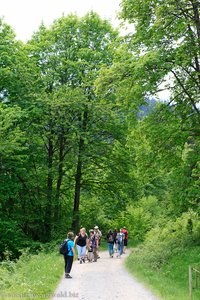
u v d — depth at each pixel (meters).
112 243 25.94
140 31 19.53
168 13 18.92
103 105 30.78
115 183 34.94
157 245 22.28
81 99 30.44
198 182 19.38
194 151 19.20
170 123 19.27
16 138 25.89
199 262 16.55
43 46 33.47
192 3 19.16
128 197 34.84
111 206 35.69
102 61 33.16
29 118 29.61
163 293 12.39
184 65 18.91
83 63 32.16
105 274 16.77
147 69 18.52
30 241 28.94
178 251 19.41
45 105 29.88
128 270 18.23
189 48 18.55
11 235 28.23
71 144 32.94
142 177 21.19
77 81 33.88
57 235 31.30
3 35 30.00
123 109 19.77
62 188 35.69
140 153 20.66
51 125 31.56
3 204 29.66
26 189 31.53
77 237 21.50
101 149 33.31
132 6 19.72
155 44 18.78
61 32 34.03
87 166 35.62
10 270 19.08
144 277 15.66
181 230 22.59
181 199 19.09
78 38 34.31
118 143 33.31
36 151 31.05
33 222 32.19
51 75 32.91
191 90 20.50
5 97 29.94
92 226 39.00
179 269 16.97
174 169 20.00
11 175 29.50
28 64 30.58
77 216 34.50
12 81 29.00
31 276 15.04
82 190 38.00
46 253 26.17
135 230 40.28
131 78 19.20
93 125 33.50
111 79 19.83
